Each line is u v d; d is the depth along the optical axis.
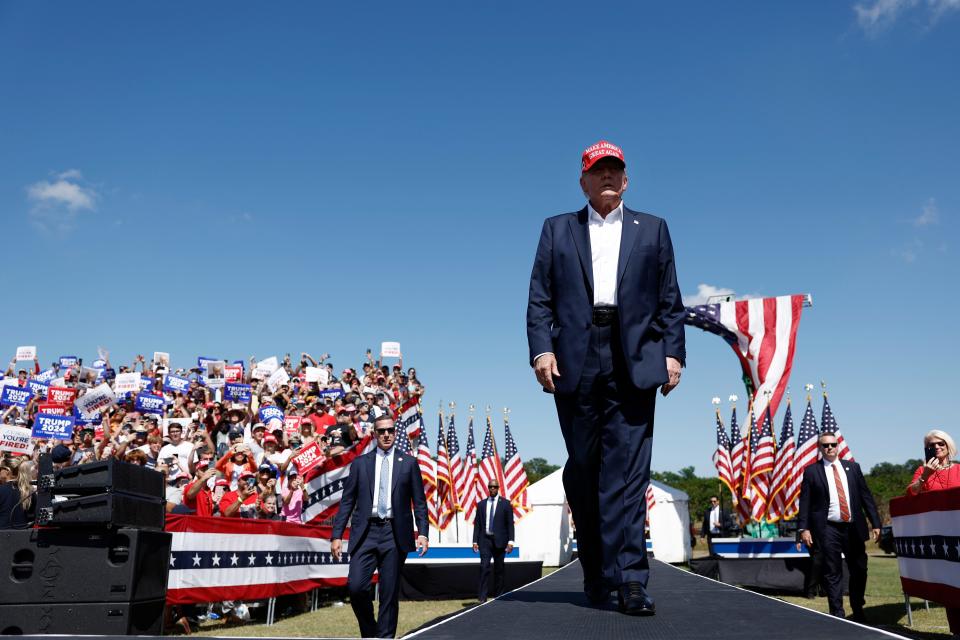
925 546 7.02
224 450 15.02
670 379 3.73
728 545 15.33
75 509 5.66
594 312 3.77
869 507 9.21
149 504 6.27
